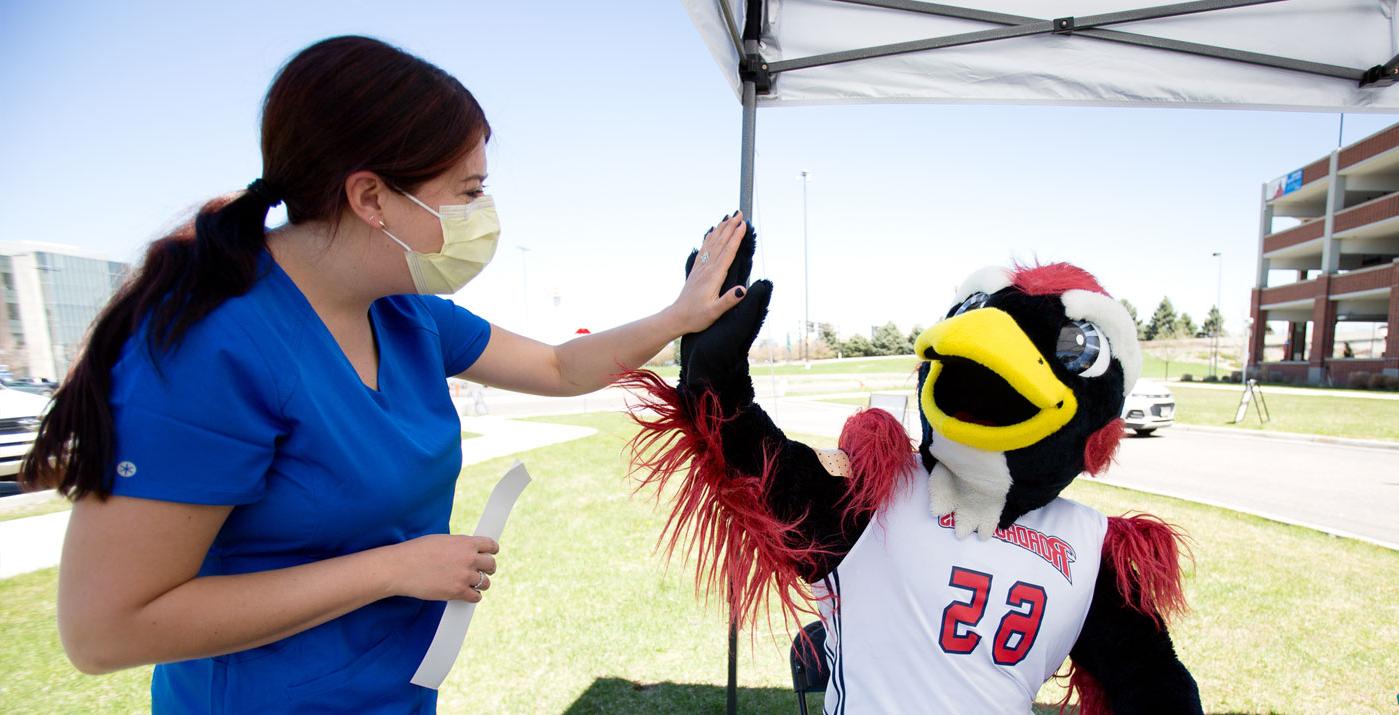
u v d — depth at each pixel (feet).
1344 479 23.79
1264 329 111.45
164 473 2.56
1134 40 7.39
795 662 5.68
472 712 8.74
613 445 31.17
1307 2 7.22
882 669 4.23
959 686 4.11
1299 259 111.34
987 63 7.75
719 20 6.49
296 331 3.06
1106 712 4.34
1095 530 4.36
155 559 2.61
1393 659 10.06
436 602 3.93
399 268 3.38
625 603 12.26
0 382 24.47
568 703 8.93
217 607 2.74
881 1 7.42
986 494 4.18
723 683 9.39
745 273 4.64
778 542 4.29
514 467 4.22
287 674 3.20
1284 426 38.32
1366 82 7.53
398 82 2.98
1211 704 8.93
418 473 3.54
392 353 3.81
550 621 11.54
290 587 2.89
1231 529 16.97
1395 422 39.42
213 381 2.67
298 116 2.89
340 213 3.08
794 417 44.01
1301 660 10.07
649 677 9.60
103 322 2.66
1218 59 7.62
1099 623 4.25
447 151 3.16
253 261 2.92
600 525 17.47
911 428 5.49
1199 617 11.59
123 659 2.63
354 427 3.21
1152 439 34.91
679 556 14.85
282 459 3.00
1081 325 3.95
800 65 7.44
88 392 2.52
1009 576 4.11
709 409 4.41
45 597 12.81
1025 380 3.56
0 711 8.98
